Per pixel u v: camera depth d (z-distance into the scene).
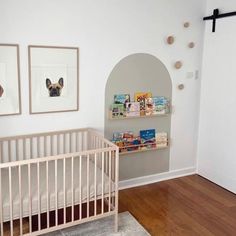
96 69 3.16
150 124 3.63
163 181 3.82
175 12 3.50
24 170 2.77
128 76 3.36
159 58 3.51
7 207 2.23
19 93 2.81
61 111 3.05
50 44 2.88
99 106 3.26
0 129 2.81
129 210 3.07
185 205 3.20
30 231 2.33
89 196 2.55
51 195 2.39
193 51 3.73
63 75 2.99
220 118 3.62
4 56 2.69
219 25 3.52
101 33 3.11
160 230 2.73
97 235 2.62
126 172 3.59
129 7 3.21
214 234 2.69
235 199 3.36
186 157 4.00
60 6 2.87
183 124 3.88
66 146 3.14
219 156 3.68
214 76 3.66
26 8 2.72
